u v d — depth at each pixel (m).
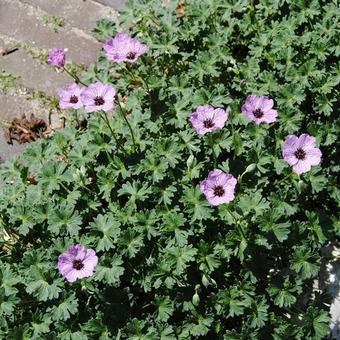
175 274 0.48
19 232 0.51
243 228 0.50
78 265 0.46
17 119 0.63
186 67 0.60
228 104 0.56
